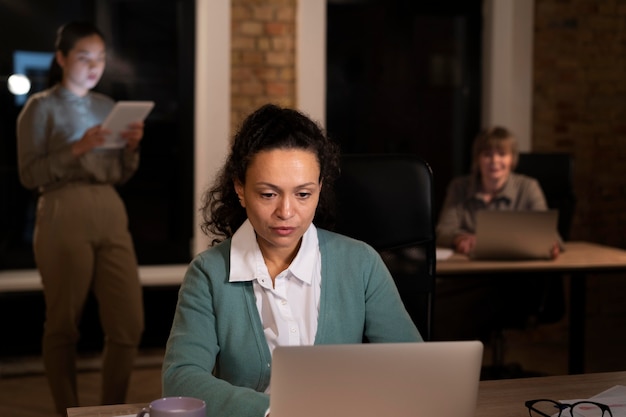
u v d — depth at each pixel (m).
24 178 3.93
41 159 3.89
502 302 4.15
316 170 1.80
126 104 3.90
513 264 3.77
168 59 5.25
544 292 4.15
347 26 5.53
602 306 5.90
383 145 5.66
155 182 5.30
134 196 5.27
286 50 5.32
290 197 1.77
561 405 1.76
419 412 1.48
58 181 3.92
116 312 3.98
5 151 4.99
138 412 1.74
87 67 4.06
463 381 1.49
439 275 3.62
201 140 5.20
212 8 5.12
